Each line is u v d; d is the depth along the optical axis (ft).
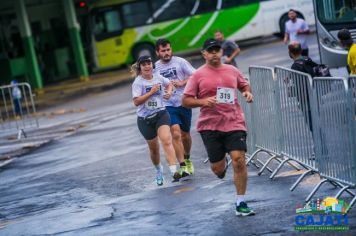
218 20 195.93
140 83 57.98
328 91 46.06
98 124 108.68
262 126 58.70
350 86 43.37
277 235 40.98
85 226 49.47
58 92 178.70
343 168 45.50
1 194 67.87
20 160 87.04
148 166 69.31
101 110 128.16
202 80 45.85
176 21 197.57
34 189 67.62
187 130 61.36
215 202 50.72
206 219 46.42
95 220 50.83
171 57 61.21
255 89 59.06
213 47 45.50
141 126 58.75
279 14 192.24
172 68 60.95
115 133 95.71
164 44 60.75
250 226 43.42
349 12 100.32
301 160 52.34
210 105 45.19
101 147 86.02
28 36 188.65
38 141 101.19
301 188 51.34
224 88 45.55
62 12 217.36
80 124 112.37
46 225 51.75
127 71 201.67
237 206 45.93
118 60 199.93
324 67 59.93
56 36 218.79
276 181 54.65
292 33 111.96
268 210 46.50
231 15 195.21
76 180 68.44
